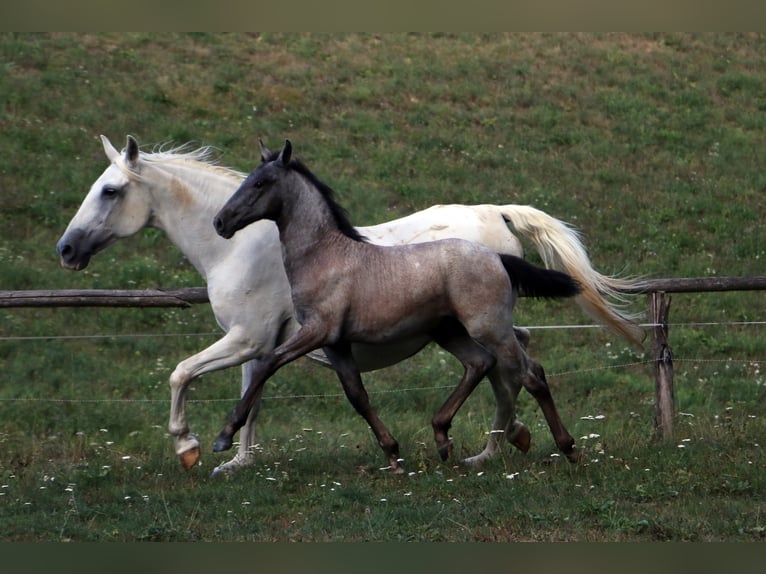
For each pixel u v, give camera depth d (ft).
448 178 68.95
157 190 32.40
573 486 29.55
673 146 76.64
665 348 37.58
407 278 29.45
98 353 49.57
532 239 33.78
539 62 90.84
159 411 43.57
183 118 73.51
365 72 85.66
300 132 74.02
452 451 33.88
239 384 47.06
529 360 31.19
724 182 71.05
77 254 32.09
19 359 47.83
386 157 71.05
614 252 60.54
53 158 65.51
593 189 69.05
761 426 37.50
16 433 40.40
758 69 92.48
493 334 29.86
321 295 29.37
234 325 31.71
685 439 35.47
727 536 25.55
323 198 29.89
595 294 33.81
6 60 77.41
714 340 51.67
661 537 25.63
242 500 29.19
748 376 48.08
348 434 39.34
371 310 29.43
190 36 88.74
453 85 85.05
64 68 77.82
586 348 51.42
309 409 45.06
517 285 30.83
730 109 84.17
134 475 32.37
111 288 53.67
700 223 65.00
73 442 37.35
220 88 78.89
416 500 28.73
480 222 33.19
